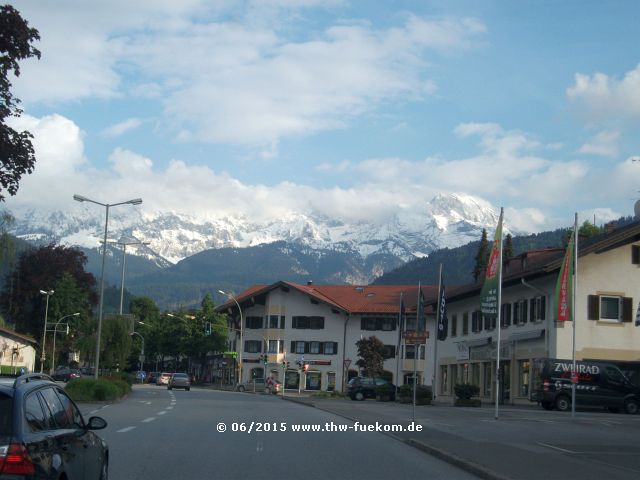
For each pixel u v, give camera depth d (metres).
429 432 23.44
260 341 93.12
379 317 89.12
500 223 32.16
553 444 20.72
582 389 40.81
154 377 106.44
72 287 87.44
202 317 113.38
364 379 59.53
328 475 13.64
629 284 46.44
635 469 15.49
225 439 19.33
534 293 48.88
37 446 7.71
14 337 70.38
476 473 14.52
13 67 19.91
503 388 52.88
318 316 91.06
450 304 65.44
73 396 38.91
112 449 16.52
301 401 46.84
